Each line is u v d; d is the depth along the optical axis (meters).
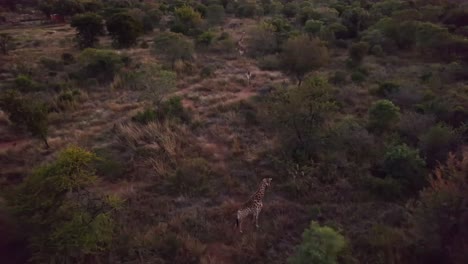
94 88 22.64
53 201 9.16
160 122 17.16
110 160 13.62
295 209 11.34
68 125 17.97
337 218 10.80
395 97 18.83
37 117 15.27
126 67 25.48
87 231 8.95
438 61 25.83
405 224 10.13
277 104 15.41
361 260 9.09
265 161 14.04
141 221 10.98
